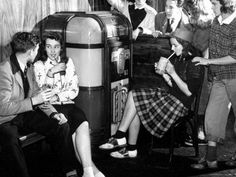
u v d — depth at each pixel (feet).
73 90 14.73
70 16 16.16
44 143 16.33
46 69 14.60
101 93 16.39
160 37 16.93
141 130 18.70
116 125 17.40
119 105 17.37
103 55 16.12
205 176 14.55
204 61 14.35
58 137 13.19
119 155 15.87
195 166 15.16
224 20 14.28
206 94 17.71
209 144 15.08
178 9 17.99
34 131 13.30
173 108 15.25
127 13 19.30
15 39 12.90
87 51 15.76
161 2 22.67
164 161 15.74
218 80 14.62
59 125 13.17
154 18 19.04
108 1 19.72
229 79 14.42
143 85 15.88
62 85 14.66
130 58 17.53
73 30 15.81
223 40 14.32
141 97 15.44
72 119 13.62
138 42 17.35
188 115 15.56
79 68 16.01
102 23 15.85
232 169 15.15
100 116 16.55
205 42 16.94
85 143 13.33
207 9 16.87
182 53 15.14
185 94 15.15
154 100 15.39
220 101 14.71
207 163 15.29
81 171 14.21
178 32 15.31
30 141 13.52
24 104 12.75
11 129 12.78
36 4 16.65
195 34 16.92
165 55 16.58
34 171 14.44
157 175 14.55
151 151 16.24
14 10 15.70
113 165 15.25
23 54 12.92
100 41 15.88
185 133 17.34
